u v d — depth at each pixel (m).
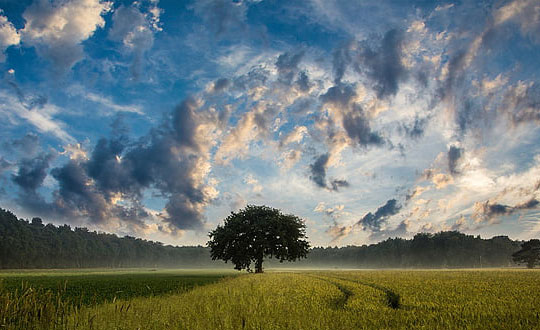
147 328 9.22
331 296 19.25
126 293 27.03
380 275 48.38
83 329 9.00
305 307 13.77
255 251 75.75
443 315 13.00
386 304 16.59
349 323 10.84
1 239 156.00
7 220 170.62
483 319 12.29
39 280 47.62
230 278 42.22
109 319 9.77
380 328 10.57
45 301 9.58
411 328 10.88
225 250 78.56
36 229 192.62
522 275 45.84
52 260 187.12
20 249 165.50
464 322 11.79
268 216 78.88
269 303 13.92
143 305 12.06
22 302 9.46
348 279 37.59
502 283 29.53
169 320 9.96
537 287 25.03
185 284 37.28
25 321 8.99
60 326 9.05
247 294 17.61
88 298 23.09
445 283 29.89
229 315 10.09
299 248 77.00
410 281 33.06
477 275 46.38
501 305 15.47
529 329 10.89
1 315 8.95
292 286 25.81
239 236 77.50
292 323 10.05
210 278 56.62
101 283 40.12
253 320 9.89
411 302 16.81
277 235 76.12
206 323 9.55
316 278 40.03
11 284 33.62
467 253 197.38
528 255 132.88
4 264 158.62
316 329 9.63
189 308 11.89
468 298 18.38
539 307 14.79
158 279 52.41
